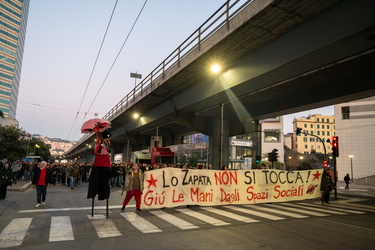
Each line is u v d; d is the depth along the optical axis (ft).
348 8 34.68
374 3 31.99
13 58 349.41
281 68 47.16
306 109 72.59
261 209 34.94
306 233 22.03
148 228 22.77
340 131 169.78
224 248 17.61
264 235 21.03
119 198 44.57
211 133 93.76
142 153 112.98
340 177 166.30
